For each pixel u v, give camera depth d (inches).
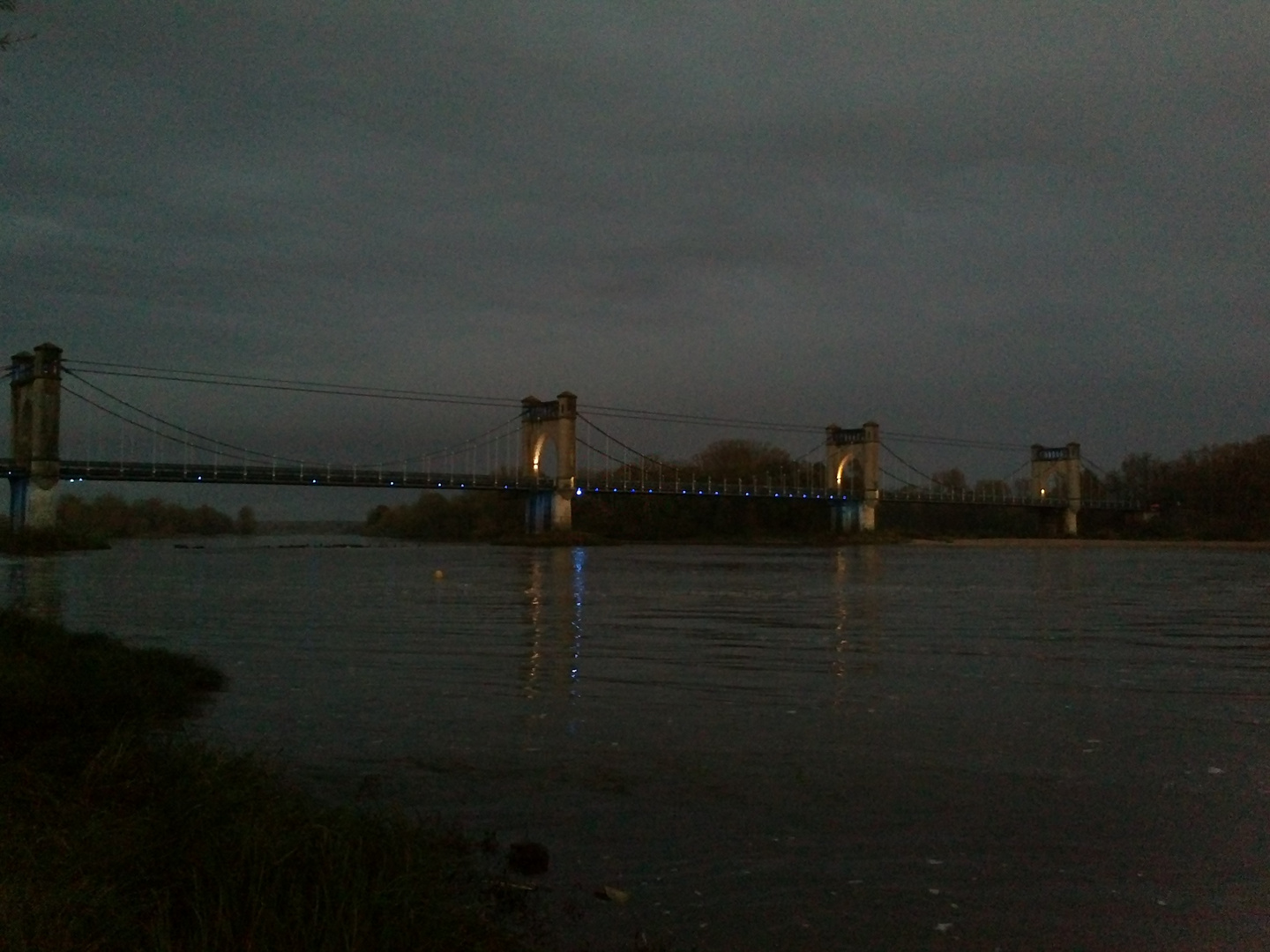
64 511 5664.4
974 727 509.7
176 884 247.1
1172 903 292.0
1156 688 633.6
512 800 379.6
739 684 644.7
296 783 396.8
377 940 228.2
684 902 288.8
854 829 349.7
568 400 4483.3
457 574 2145.7
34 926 213.0
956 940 268.5
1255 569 2564.0
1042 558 3410.4
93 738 380.5
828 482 5428.2
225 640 890.1
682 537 5083.7
